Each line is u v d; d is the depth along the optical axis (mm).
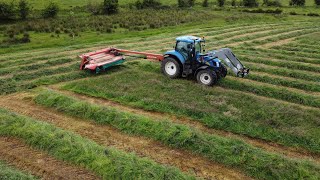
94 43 28078
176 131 11531
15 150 10773
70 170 9797
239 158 10203
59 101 14234
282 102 15305
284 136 11703
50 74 18547
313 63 22266
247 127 12250
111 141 11492
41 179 9320
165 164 10219
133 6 51594
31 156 10461
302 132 11797
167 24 39656
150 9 49719
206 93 15320
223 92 15414
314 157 10758
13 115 12789
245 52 24578
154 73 18391
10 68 19094
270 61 21672
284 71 19531
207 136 11344
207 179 9617
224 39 30594
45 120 12977
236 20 43719
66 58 21375
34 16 39906
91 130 12227
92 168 9766
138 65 19859
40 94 15016
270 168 9703
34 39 30219
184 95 14938
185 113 13391
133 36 32906
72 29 34531
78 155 10266
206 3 55312
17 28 33594
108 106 13875
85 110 13352
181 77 17594
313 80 18672
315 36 32062
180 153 10820
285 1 62719
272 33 33344
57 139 10992
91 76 18125
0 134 11703
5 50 25984
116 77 17469
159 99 14500
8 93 15656
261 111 13492
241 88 16688
